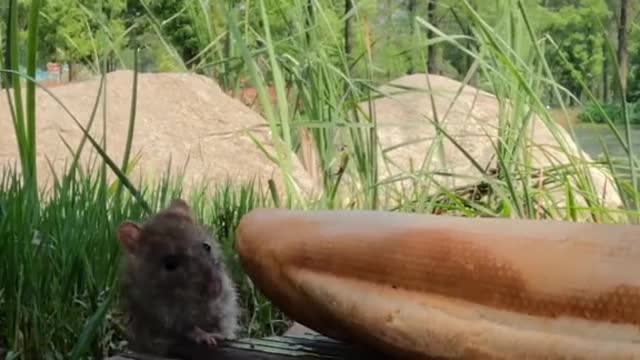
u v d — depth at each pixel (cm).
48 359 122
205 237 117
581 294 95
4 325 124
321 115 175
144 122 218
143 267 115
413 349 99
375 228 101
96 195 153
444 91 179
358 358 108
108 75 235
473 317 97
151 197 155
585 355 94
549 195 170
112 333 125
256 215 106
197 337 114
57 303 124
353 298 100
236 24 161
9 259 124
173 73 237
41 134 209
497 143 187
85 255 127
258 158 208
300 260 102
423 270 99
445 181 199
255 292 136
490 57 171
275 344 113
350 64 191
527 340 96
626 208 163
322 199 168
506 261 97
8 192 137
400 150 212
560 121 199
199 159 207
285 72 192
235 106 230
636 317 94
